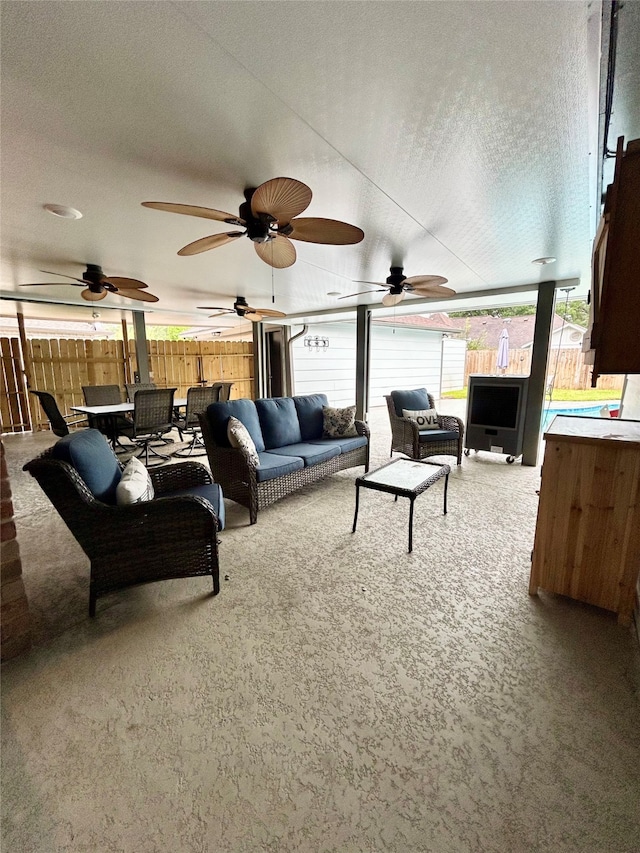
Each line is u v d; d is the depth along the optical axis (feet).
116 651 5.63
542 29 3.86
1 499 5.24
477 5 3.58
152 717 4.60
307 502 11.76
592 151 6.07
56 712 4.64
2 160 6.31
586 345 4.86
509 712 4.67
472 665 5.41
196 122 5.38
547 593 7.14
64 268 13.44
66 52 4.07
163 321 31.73
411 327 34.06
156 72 4.40
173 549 6.70
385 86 4.68
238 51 4.10
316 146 5.96
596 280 4.92
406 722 4.55
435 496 12.26
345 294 19.15
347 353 33.24
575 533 6.52
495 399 16.25
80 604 6.73
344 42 4.00
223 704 4.78
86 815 3.61
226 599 6.91
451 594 7.09
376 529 9.86
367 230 9.59
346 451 13.37
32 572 7.81
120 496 6.56
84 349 24.11
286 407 13.57
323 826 3.54
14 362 22.20
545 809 3.65
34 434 22.22
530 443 15.75
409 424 15.16
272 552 8.67
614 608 6.31
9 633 5.40
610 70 4.39
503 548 8.86
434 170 6.65
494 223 9.09
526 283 15.81
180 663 5.41
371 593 7.12
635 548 6.05
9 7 3.51
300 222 7.10
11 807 3.67
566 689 4.99
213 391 18.94
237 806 3.69
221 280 15.79
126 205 8.13
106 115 5.19
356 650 5.69
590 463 6.27
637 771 3.97
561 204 8.04
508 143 5.88
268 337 31.14
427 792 3.81
